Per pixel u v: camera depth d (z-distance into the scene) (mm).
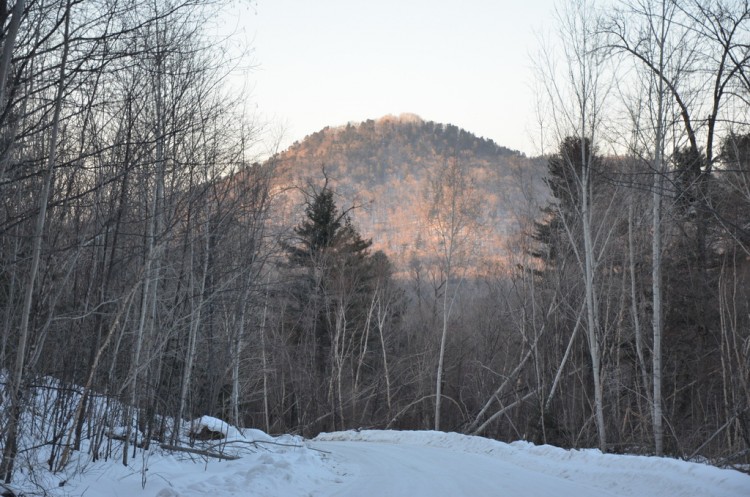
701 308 27016
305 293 41219
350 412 46625
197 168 16016
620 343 28703
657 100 21938
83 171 11562
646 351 28703
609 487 13016
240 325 22766
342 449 23531
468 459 19281
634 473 13320
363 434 32938
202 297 17578
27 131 9094
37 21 9414
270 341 35594
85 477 11023
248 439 21766
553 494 12164
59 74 9445
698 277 26641
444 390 48438
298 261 41688
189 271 16875
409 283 60531
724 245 27906
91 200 12109
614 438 27250
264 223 22078
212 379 21781
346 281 44062
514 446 21781
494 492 12477
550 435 27531
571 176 28094
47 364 12414
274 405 43031
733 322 24188
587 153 25422
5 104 9062
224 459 16031
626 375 30062
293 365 40969
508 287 45500
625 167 24219
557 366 32844
